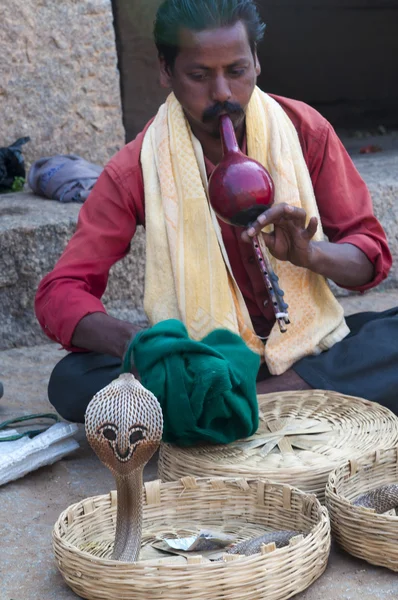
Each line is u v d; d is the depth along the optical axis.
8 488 2.98
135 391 2.10
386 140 8.46
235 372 2.73
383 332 3.20
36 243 4.63
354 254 3.09
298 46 11.54
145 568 2.13
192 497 2.60
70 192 5.20
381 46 11.66
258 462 2.72
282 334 3.15
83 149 6.17
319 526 2.29
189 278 3.08
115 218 3.20
